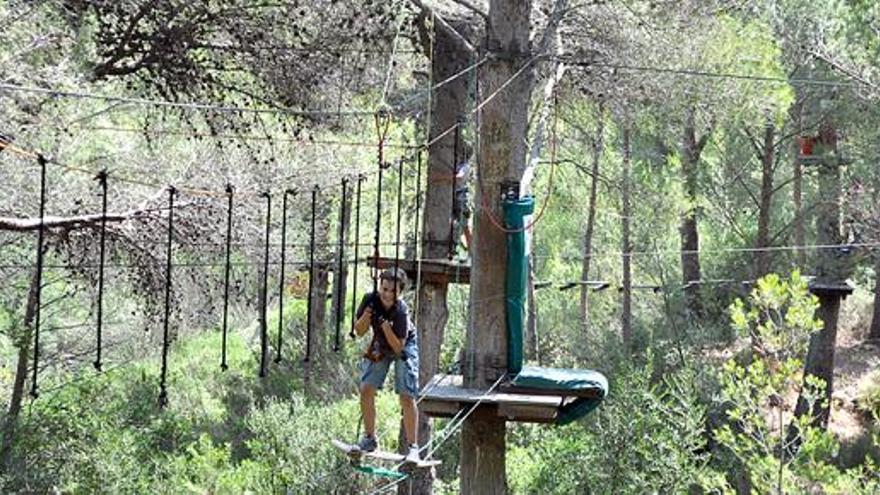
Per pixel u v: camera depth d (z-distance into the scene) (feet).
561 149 117.19
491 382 46.98
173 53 60.54
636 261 133.80
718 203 130.93
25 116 56.70
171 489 84.79
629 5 71.82
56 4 57.82
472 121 65.62
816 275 103.76
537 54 51.49
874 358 133.39
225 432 109.91
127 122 78.74
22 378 80.48
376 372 39.47
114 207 67.10
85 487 79.05
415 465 38.81
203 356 139.85
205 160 71.82
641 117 77.61
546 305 135.33
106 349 103.96
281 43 62.69
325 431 89.04
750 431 62.34
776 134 123.24
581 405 47.65
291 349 136.87
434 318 67.26
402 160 50.01
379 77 68.33
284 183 75.66
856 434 106.52
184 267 75.87
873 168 98.22
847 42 95.09
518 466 88.48
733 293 132.98
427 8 65.77
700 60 70.79
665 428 79.46
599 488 80.02
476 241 47.67
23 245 75.46
